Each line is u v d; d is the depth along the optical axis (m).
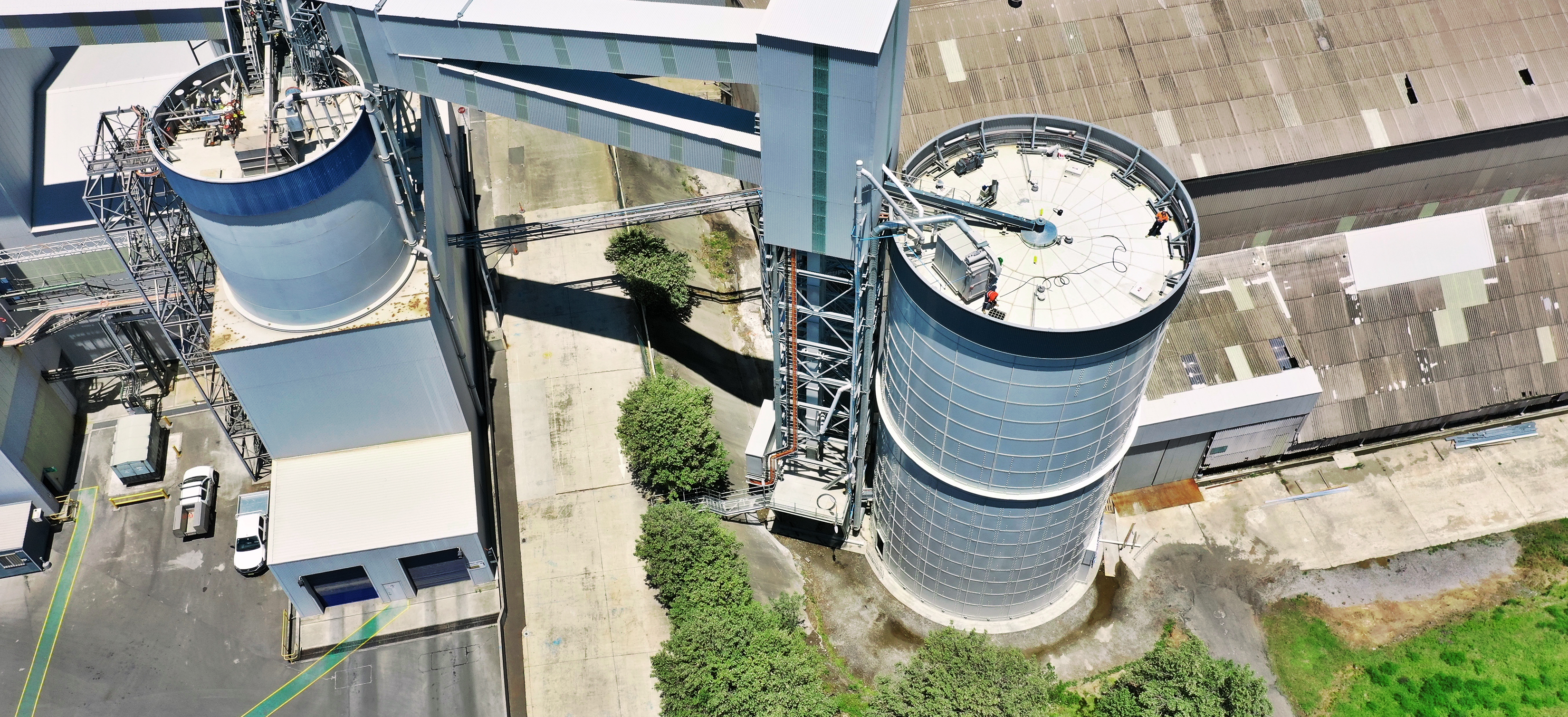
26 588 81.31
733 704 66.88
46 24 71.12
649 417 81.25
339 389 74.62
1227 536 85.25
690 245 104.19
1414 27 89.12
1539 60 88.50
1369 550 84.19
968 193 65.00
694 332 97.44
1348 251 90.81
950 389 62.47
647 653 76.25
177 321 76.31
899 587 82.56
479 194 106.75
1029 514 69.88
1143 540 85.06
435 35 69.50
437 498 77.06
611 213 88.56
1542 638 78.69
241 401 73.50
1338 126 86.06
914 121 86.69
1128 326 56.66
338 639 78.00
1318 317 88.50
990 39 88.75
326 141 68.88
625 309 97.06
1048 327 57.94
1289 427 85.50
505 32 67.44
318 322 70.94
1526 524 85.31
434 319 73.88
